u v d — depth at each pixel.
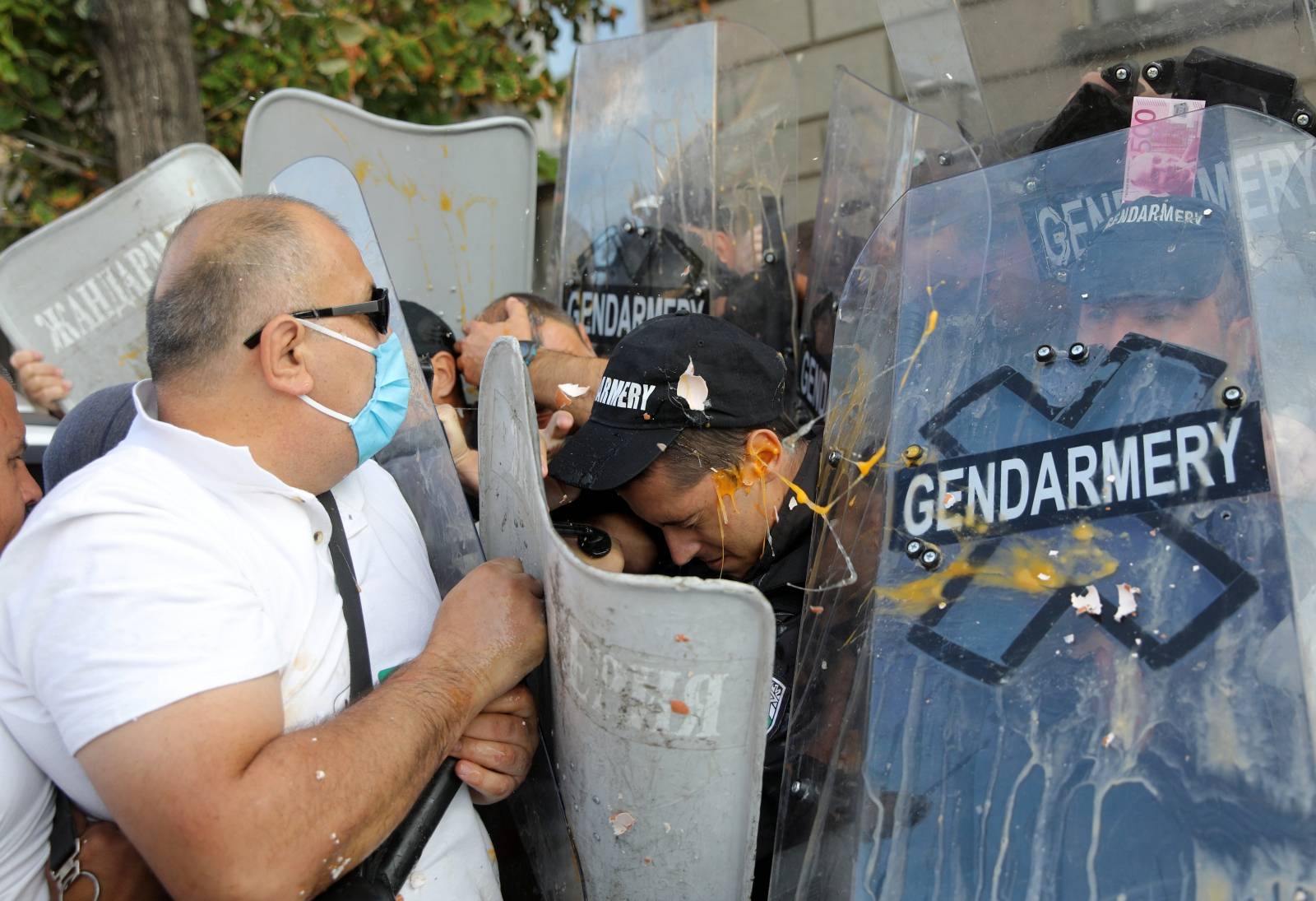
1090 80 1.88
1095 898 1.13
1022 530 1.28
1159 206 1.32
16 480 1.63
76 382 2.92
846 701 1.35
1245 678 1.12
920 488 1.36
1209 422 1.21
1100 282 1.33
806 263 2.95
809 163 4.29
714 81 2.71
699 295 2.71
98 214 2.91
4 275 2.89
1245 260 1.26
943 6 2.01
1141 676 1.17
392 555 1.64
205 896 1.18
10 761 1.31
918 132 1.94
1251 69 1.76
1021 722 1.22
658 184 2.77
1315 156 1.28
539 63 4.51
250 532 1.40
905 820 1.24
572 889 1.56
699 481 1.65
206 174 2.96
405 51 3.80
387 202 3.03
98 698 1.20
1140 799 1.14
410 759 1.32
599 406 1.75
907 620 1.31
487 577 1.51
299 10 3.86
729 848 1.35
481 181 3.10
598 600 1.25
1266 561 1.14
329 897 1.30
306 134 2.96
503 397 1.55
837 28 4.21
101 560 1.26
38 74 3.65
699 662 1.23
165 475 1.36
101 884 1.37
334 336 1.44
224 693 1.23
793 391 2.55
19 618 1.28
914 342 1.42
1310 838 1.05
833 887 1.29
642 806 1.35
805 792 1.39
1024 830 1.18
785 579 1.66
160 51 3.54
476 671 1.42
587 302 2.83
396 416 1.53
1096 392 1.28
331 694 1.45
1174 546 1.19
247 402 1.41
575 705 1.38
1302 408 1.19
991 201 1.43
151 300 1.42
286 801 1.21
